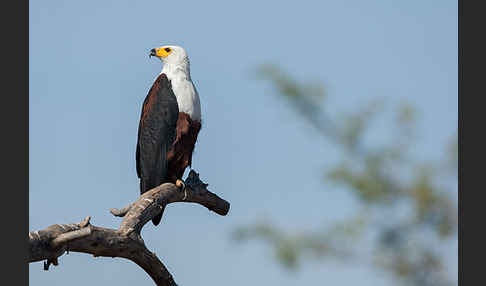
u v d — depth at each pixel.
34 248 9.34
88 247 9.88
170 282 11.00
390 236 12.76
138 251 10.44
